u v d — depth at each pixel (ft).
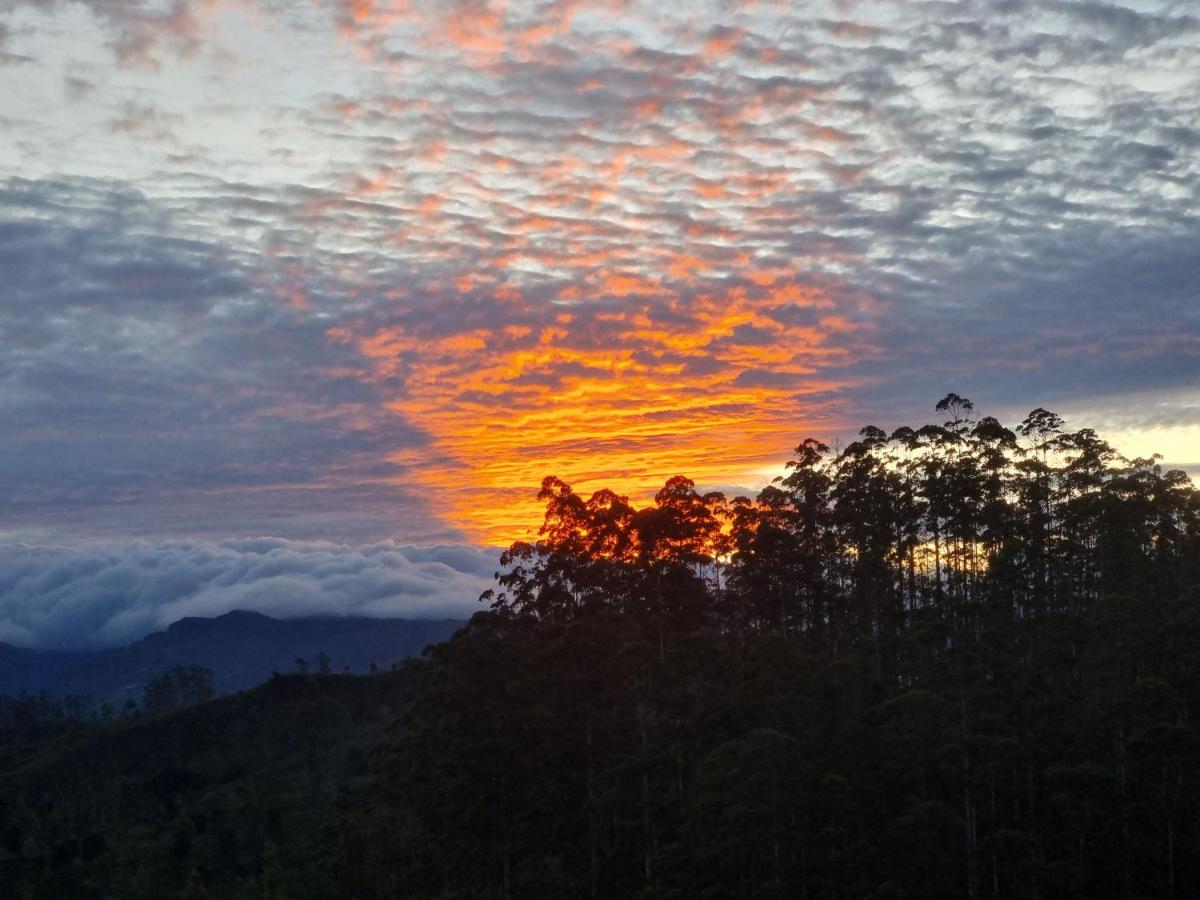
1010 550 199.31
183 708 556.92
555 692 190.08
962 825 156.66
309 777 426.51
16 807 441.27
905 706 157.89
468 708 191.72
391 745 259.80
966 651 168.04
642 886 176.04
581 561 205.16
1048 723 172.24
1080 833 157.89
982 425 210.38
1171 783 157.28
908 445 216.13
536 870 195.21
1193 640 164.66
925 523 215.31
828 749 162.91
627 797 175.83
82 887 329.11
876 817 157.89
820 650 213.46
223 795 420.77
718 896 156.35
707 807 156.46
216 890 312.71
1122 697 161.27
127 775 474.49
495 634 200.23
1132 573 203.21
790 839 151.43
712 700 181.16
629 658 185.47
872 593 221.46
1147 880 157.99
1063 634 189.57
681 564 202.28
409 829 237.66
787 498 226.99
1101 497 205.67
